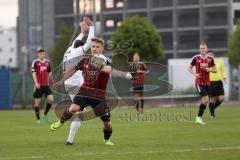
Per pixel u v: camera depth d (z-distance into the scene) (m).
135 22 115.69
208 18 183.88
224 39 182.12
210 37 183.62
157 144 29.45
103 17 193.25
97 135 35.28
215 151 25.67
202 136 33.81
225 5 181.75
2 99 83.25
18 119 53.81
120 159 23.30
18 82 87.56
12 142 31.30
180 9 186.38
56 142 31.17
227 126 41.56
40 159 23.53
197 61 44.94
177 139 32.12
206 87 44.75
